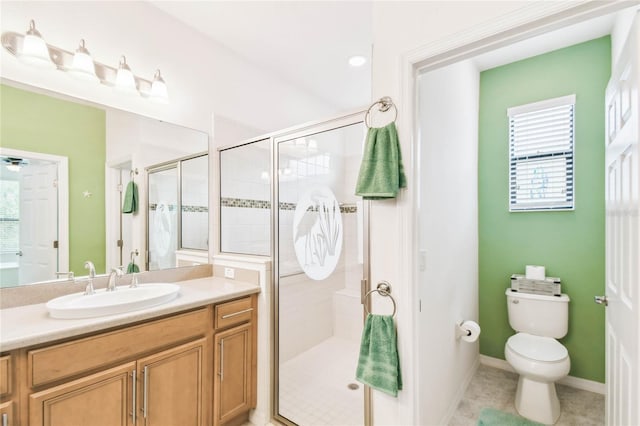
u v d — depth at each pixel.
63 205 1.65
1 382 1.05
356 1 1.86
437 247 1.77
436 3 1.19
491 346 2.66
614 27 2.06
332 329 1.77
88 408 1.23
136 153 1.93
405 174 1.25
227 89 2.42
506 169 2.61
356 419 1.66
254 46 2.38
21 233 1.51
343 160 1.71
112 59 1.79
